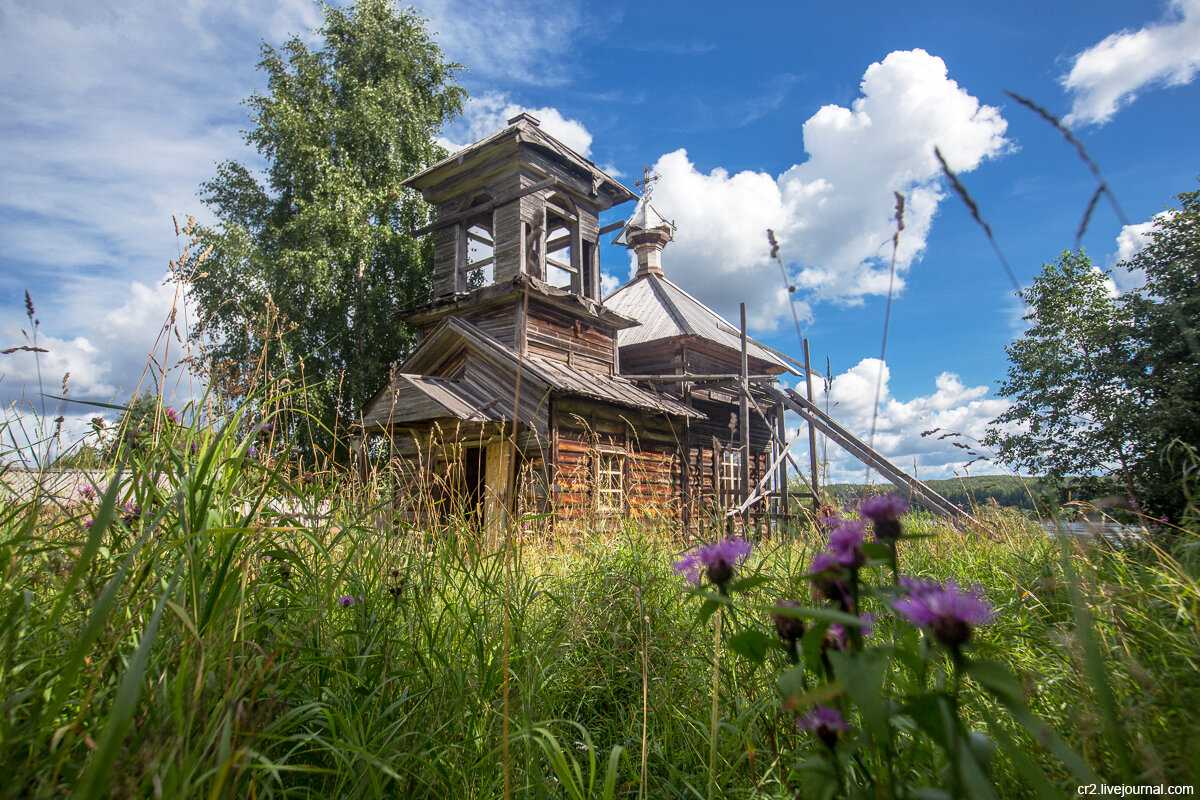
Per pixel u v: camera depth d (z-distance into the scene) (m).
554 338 13.13
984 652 1.61
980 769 0.83
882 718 0.75
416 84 25.16
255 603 1.99
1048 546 3.64
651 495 12.53
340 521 2.53
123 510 1.97
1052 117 1.05
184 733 1.17
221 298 17.03
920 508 6.06
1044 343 12.97
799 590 2.02
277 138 21.56
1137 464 9.53
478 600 2.62
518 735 1.75
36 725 1.27
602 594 3.10
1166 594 2.19
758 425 18.03
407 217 22.52
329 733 1.83
